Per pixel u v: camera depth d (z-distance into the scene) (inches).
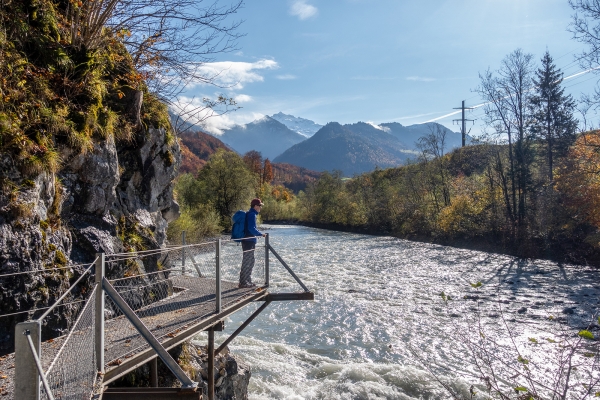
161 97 393.4
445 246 1451.8
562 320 541.3
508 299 667.4
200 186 1889.8
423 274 905.5
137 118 346.6
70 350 143.4
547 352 424.5
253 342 482.3
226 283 379.6
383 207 2112.5
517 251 1181.7
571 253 1050.1
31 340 104.9
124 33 333.7
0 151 202.8
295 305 647.1
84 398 146.0
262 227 2645.2
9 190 203.0
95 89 293.9
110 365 175.6
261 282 374.6
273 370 409.1
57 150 249.0
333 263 1060.5
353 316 591.8
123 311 177.2
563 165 1172.5
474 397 349.1
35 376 104.5
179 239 1104.8
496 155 1475.1
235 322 566.9
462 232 1465.3
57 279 223.3
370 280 837.2
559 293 701.9
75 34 282.4
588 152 1056.8
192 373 300.7
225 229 1825.8
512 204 1453.0
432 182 1883.6
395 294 717.9
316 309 625.9
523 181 1371.8
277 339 503.5
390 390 371.9
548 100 1378.0
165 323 238.7
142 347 197.0
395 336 509.4
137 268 302.8
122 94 327.9
